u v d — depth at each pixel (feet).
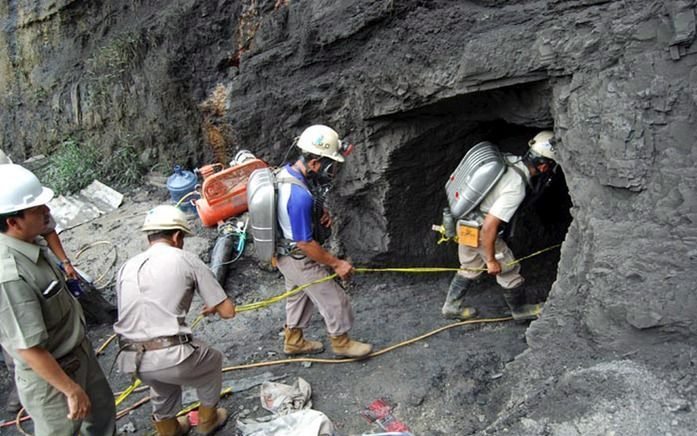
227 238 16.87
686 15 8.52
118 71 22.88
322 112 14.90
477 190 11.23
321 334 13.74
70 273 12.79
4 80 29.89
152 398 9.80
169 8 20.76
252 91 16.67
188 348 9.04
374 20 13.17
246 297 15.89
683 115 8.62
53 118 27.02
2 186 7.36
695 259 8.20
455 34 11.77
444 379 11.32
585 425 7.70
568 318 9.64
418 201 14.98
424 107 12.76
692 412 7.34
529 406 8.59
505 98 11.90
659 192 8.71
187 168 21.85
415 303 14.78
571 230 10.19
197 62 19.19
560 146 10.44
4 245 7.42
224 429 10.67
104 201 21.70
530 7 10.95
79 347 8.43
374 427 10.36
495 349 12.12
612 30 9.34
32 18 27.27
